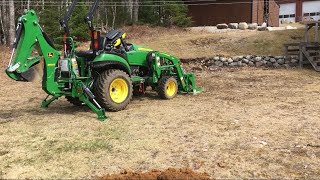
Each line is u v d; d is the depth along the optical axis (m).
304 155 4.53
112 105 6.90
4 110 7.34
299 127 5.74
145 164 4.29
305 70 12.73
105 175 3.97
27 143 5.09
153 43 16.44
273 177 3.92
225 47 15.37
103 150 4.77
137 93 8.80
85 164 4.30
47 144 5.03
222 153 4.62
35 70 6.42
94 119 6.41
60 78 6.72
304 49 13.09
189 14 23.41
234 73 12.48
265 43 15.47
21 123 6.18
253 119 6.28
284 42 15.41
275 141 5.06
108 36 7.34
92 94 6.54
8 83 10.83
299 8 38.00
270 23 23.05
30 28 6.23
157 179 3.75
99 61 6.85
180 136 5.32
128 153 4.65
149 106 7.51
